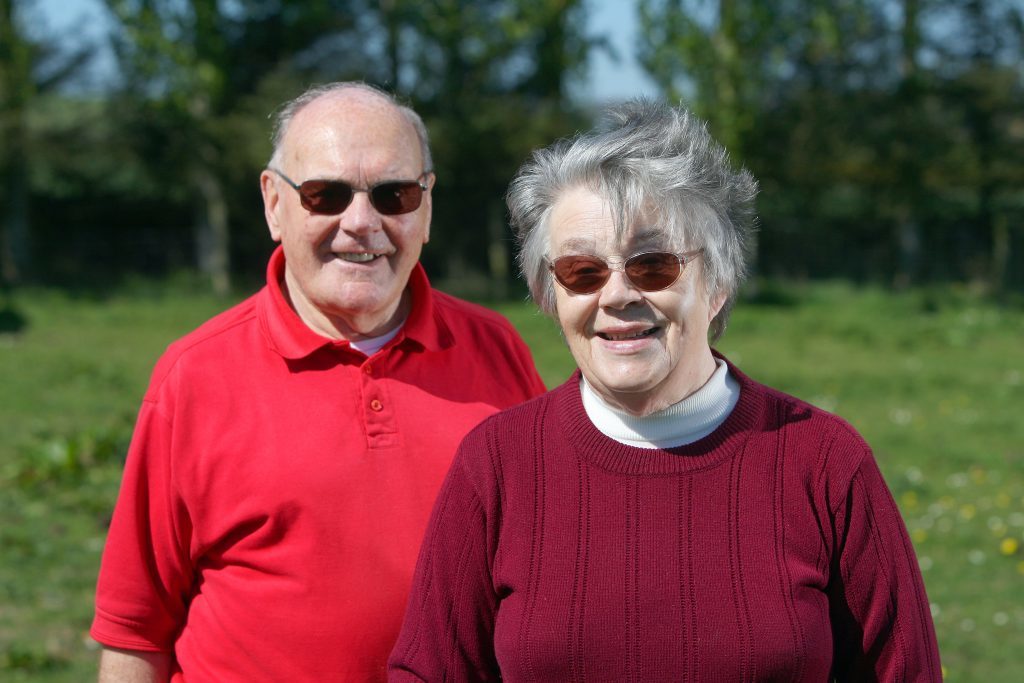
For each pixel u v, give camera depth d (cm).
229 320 246
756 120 2381
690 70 2244
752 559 182
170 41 2295
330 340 238
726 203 196
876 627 184
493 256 2638
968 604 544
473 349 259
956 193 2805
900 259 2703
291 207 239
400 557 230
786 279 2834
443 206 2592
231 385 235
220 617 232
